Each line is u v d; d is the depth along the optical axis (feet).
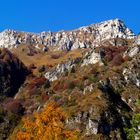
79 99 490.08
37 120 107.24
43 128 106.11
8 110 572.92
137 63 563.07
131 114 465.47
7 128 528.63
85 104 456.86
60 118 107.76
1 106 597.93
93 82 544.21
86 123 428.56
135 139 423.23
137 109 479.41
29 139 105.50
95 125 420.77
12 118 547.08
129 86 520.01
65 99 512.63
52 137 104.58
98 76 559.38
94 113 436.35
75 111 447.01
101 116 432.66
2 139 511.40
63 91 568.82
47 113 107.65
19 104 587.27
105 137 411.95
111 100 476.95
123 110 466.70
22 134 106.63
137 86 523.70
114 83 520.42
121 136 422.00
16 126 521.65
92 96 477.77
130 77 535.19
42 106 549.95
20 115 561.02
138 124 441.68
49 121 107.04
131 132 430.61
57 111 108.47
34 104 579.89
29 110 566.36
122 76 539.29
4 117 552.82
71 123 432.66
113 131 424.46
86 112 440.04
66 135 105.91
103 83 510.58
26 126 107.86
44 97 590.14
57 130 105.29
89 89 503.20
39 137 105.09
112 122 432.25
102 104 452.35
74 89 536.83
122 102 491.31
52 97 545.44
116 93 504.02
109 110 446.60
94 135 412.16
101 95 474.08
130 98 496.23
